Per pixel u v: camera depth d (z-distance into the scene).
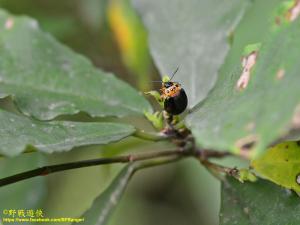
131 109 0.19
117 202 0.18
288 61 0.12
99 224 0.18
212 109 0.14
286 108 0.11
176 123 0.18
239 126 0.12
